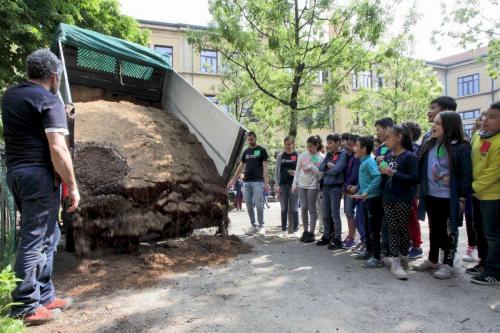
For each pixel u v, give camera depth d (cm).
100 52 714
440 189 454
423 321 333
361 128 2219
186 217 556
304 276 459
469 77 3859
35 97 332
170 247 538
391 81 1994
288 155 756
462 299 383
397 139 471
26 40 983
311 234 672
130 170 530
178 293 401
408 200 463
